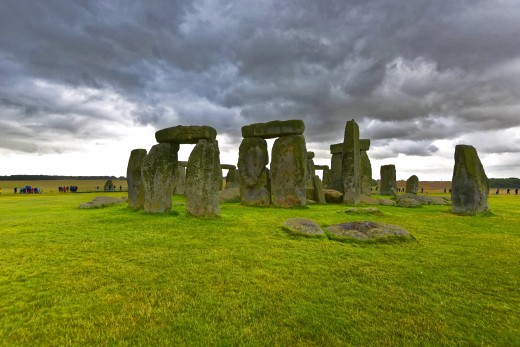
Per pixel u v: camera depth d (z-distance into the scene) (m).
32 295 4.89
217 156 12.71
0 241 8.06
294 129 17.42
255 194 18.11
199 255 7.12
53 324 4.11
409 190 29.66
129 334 3.93
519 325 4.28
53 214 13.20
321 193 20.91
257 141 18.36
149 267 6.25
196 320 4.27
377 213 14.02
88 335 3.88
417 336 3.99
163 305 4.68
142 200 14.52
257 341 3.83
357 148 20.69
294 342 3.84
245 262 6.67
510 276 6.09
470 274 6.18
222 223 11.03
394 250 7.84
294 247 7.94
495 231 10.58
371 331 4.09
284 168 17.64
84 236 8.73
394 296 5.12
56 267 6.12
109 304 4.68
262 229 10.09
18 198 25.86
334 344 3.81
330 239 8.88
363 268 6.43
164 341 3.79
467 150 15.16
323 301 4.90
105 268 6.14
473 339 3.95
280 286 5.43
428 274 6.14
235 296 5.02
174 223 10.76
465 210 14.85
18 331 3.92
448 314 4.56
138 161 14.90
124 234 9.08
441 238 9.40
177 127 12.60
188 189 12.42
